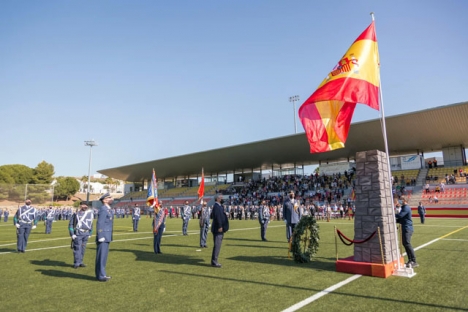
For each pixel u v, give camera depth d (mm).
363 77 8031
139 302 5621
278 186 53781
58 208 47281
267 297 5809
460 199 34906
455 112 34188
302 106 8336
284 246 12938
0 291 6430
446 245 12031
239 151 52812
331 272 7852
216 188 63844
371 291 6102
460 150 42594
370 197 7910
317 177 51125
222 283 6891
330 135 8625
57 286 6801
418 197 37812
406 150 46375
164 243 14523
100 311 5184
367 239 7707
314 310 5082
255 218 40219
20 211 12086
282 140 46875
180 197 67250
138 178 80875
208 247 12984
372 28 8492
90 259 10469
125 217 55156
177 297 5887
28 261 10000
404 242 8266
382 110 8250
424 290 6133
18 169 84500
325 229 20844
